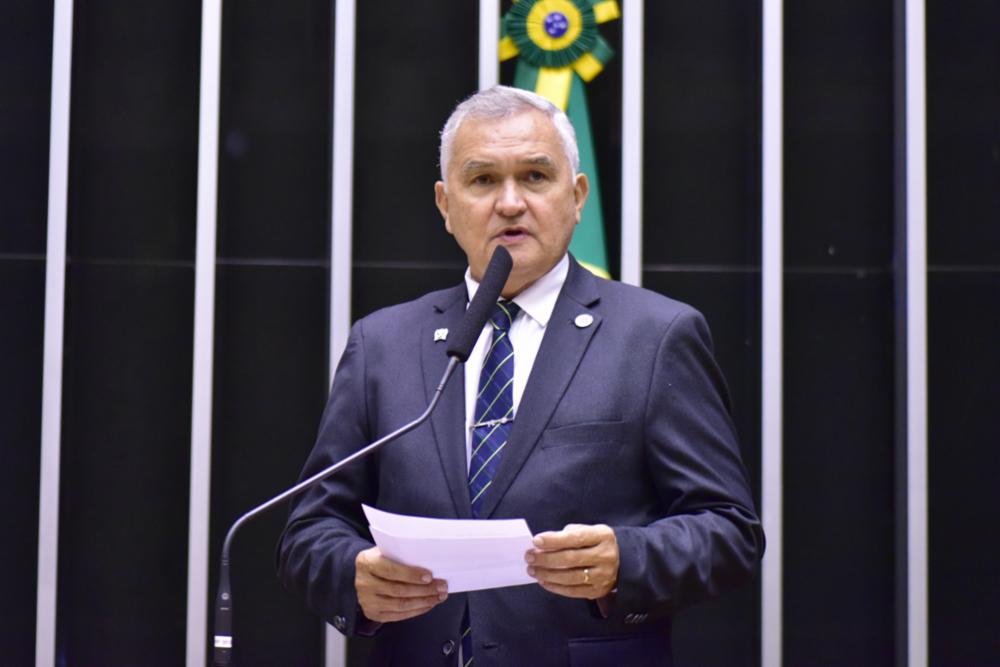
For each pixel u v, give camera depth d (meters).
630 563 7.30
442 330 8.61
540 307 8.47
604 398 8.02
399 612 7.43
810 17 13.42
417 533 6.70
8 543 12.81
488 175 8.45
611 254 13.17
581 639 7.72
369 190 13.28
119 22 13.29
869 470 13.12
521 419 8.02
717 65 13.40
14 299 13.01
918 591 12.66
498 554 6.87
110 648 12.85
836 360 13.21
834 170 13.33
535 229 8.37
